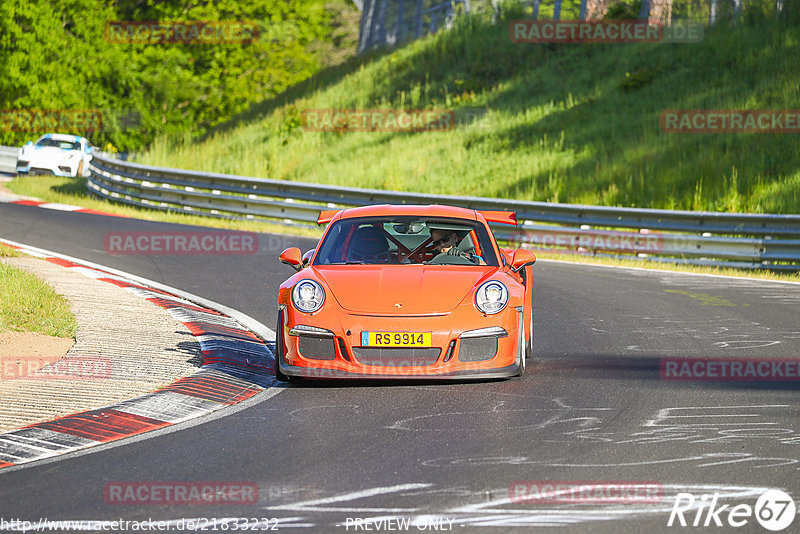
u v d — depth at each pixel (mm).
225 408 24281
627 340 34781
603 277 55062
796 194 75062
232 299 43031
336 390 26250
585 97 107938
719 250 62219
